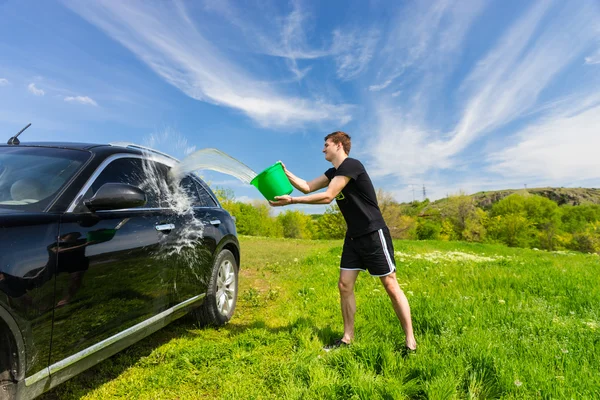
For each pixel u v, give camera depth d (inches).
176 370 104.0
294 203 107.3
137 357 114.8
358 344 111.3
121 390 94.0
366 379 90.9
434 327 129.2
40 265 66.7
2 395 61.2
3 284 59.6
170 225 112.8
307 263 327.9
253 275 272.2
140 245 96.4
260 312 170.4
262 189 108.5
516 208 2736.2
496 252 644.1
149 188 112.9
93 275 79.8
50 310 68.7
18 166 89.5
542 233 2517.2
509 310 145.4
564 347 106.9
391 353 104.8
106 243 84.7
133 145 119.5
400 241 771.4
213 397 92.9
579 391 82.7
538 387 85.0
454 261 338.3
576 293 180.4
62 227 74.5
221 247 145.3
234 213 2156.7
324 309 168.7
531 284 200.4
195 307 130.2
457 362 96.3
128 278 91.4
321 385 89.2
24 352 63.6
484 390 87.1
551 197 5123.0
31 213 70.9
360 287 211.2
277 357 115.1
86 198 84.8
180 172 130.8
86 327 78.2
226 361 109.0
